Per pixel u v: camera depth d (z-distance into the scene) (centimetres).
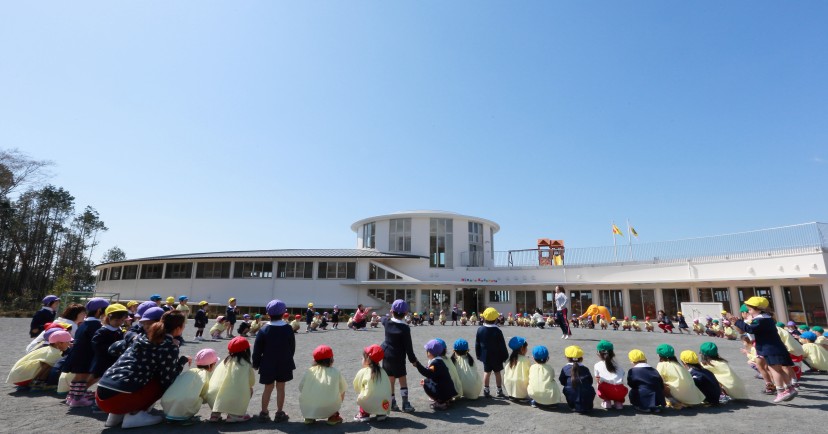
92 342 614
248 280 3675
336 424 555
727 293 2752
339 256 3553
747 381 857
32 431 499
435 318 3534
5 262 5281
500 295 3706
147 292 4034
